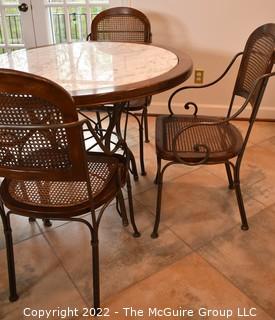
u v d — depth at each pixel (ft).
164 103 9.88
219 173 7.20
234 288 4.64
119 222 5.89
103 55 5.81
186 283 4.74
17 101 3.12
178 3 8.65
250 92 4.91
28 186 4.35
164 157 5.02
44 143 3.47
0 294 4.66
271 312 4.31
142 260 5.12
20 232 5.72
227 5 8.44
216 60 9.11
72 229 5.77
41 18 9.70
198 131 5.61
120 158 4.91
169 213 6.07
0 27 10.02
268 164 7.49
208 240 5.46
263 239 5.45
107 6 9.27
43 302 4.53
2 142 3.52
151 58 5.56
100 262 5.09
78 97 3.94
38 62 5.43
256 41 5.51
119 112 5.55
